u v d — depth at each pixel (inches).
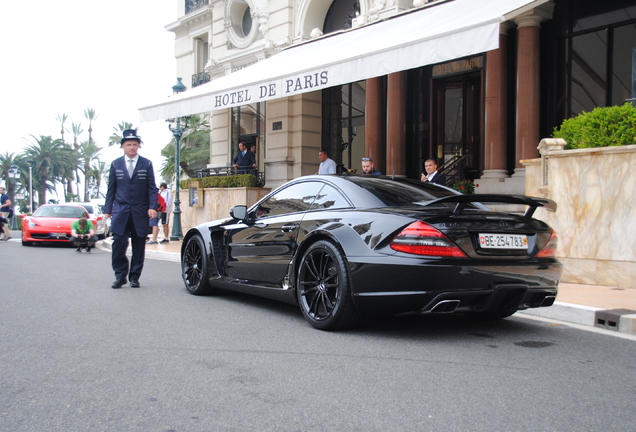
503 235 159.6
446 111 504.1
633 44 380.8
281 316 195.9
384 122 523.2
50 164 2388.0
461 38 273.9
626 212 250.2
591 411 106.3
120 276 264.8
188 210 652.1
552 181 274.8
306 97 599.5
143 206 265.3
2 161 2319.1
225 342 157.1
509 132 439.5
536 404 109.7
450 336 168.4
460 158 482.9
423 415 103.0
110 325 179.0
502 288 154.8
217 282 234.1
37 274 323.6
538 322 195.3
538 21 410.3
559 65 420.8
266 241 204.5
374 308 158.2
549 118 424.8
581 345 160.7
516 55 425.7
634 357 148.2
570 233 268.2
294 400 110.4
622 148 249.3
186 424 98.3
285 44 606.9
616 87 389.4
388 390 116.7
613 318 184.5
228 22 693.3
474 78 490.3
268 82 398.9
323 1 596.4
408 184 196.1
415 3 470.9
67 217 643.5
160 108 517.3
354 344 156.0
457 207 156.9
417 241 151.8
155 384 120.0
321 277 175.3
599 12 397.7
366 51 325.1
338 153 592.1
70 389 116.6
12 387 117.8
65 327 175.8
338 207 183.3
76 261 416.2
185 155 1056.8
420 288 150.0
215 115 717.3
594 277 259.6
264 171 633.6
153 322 184.1
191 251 253.1
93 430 95.7
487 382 123.1
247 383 120.9
